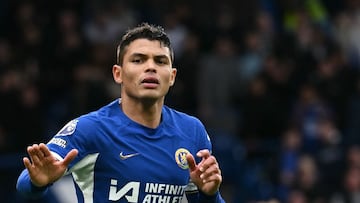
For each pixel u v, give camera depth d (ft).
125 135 60.54
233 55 149.38
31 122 136.56
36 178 56.39
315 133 139.23
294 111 143.13
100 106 136.67
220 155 138.62
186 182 61.05
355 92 150.92
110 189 59.88
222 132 144.05
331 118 144.25
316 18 165.48
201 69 148.25
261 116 142.82
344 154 136.15
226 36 151.64
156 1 159.63
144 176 59.93
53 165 56.54
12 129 135.64
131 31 61.21
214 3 162.30
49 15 149.89
